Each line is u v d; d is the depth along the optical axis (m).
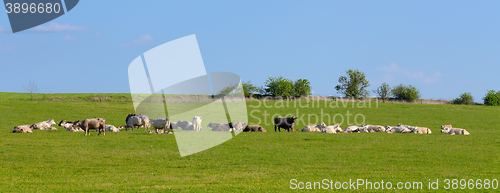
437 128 42.44
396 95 88.00
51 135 29.30
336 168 18.14
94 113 50.50
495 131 38.97
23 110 50.03
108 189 13.94
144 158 20.30
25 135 29.19
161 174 16.75
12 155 20.48
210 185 14.70
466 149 23.72
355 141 27.39
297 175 16.61
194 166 18.52
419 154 21.88
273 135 31.20
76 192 13.53
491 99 82.81
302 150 23.25
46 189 13.89
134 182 15.16
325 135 31.45
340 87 91.00
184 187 14.33
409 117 54.28
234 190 13.95
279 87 84.06
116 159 19.98
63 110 51.91
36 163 18.72
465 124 47.03
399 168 18.16
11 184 14.56
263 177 16.20
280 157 20.92
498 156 21.30
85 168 17.86
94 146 23.86
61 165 18.38
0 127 35.59
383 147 24.47
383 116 55.25
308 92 86.19
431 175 16.66
